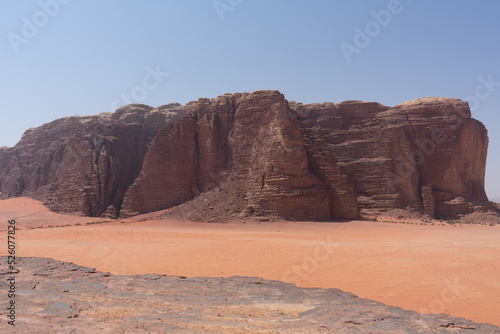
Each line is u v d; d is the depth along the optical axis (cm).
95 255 2612
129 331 714
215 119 7562
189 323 821
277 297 1208
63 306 927
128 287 1326
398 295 1474
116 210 7844
